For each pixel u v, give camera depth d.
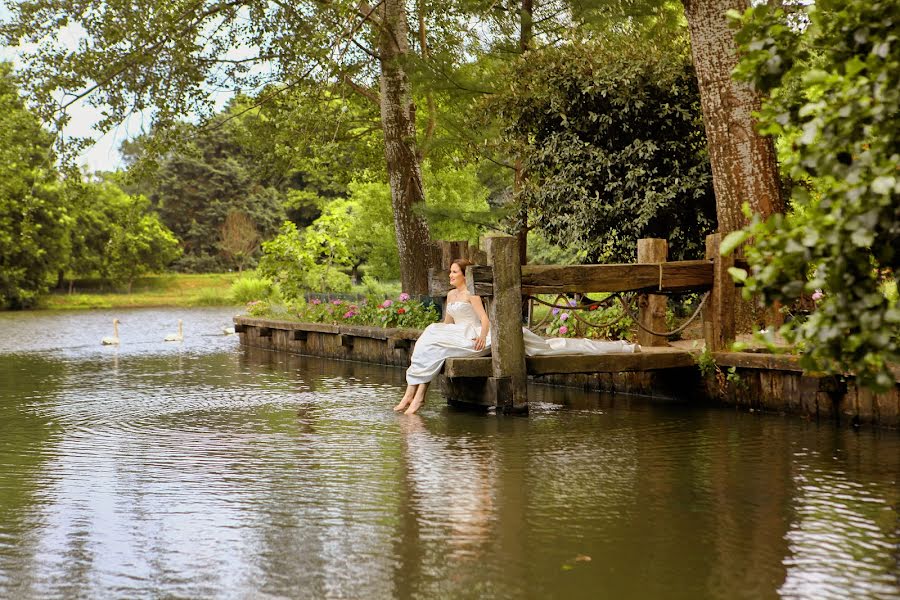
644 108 12.73
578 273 9.06
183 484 6.14
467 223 16.56
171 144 18.08
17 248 41.50
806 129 2.80
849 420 8.10
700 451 7.04
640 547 4.64
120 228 21.14
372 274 28.27
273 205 57.31
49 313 38.62
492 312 8.96
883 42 2.82
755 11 3.15
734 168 9.98
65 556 4.60
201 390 11.48
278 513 5.36
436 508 5.43
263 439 7.83
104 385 12.23
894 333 2.99
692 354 9.42
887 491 5.72
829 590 4.01
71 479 6.36
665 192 12.47
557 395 10.45
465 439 7.67
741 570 4.28
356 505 5.52
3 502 5.71
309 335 16.86
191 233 57.59
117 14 16.92
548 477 6.22
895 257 2.92
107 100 17.11
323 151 15.02
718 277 9.27
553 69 13.23
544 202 13.91
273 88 18.45
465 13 15.17
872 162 2.72
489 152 15.49
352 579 4.20
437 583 4.14
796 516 5.18
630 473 6.31
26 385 12.30
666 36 13.29
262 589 4.09
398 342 13.59
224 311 38.75
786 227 2.82
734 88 9.96
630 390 10.46
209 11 16.66
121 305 45.47
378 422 8.64
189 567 4.41
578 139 13.28
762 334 2.98
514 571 4.30
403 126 17.19
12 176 17.61
